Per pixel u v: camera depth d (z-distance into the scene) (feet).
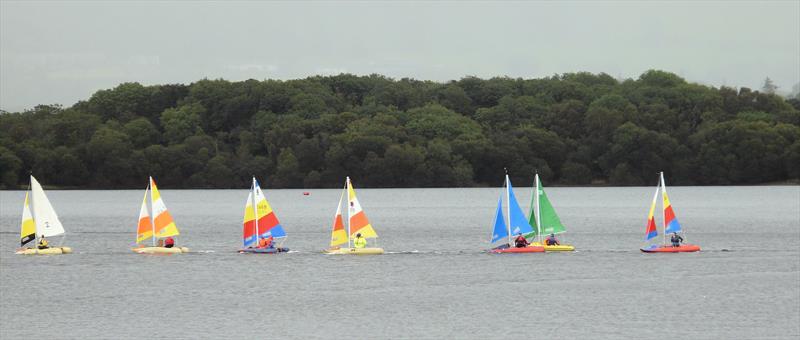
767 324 569.23
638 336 546.26
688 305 621.31
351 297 653.71
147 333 558.97
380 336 550.36
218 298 652.48
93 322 586.04
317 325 576.20
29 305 634.84
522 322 579.48
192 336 552.82
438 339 542.98
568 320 583.17
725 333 550.36
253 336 551.59
